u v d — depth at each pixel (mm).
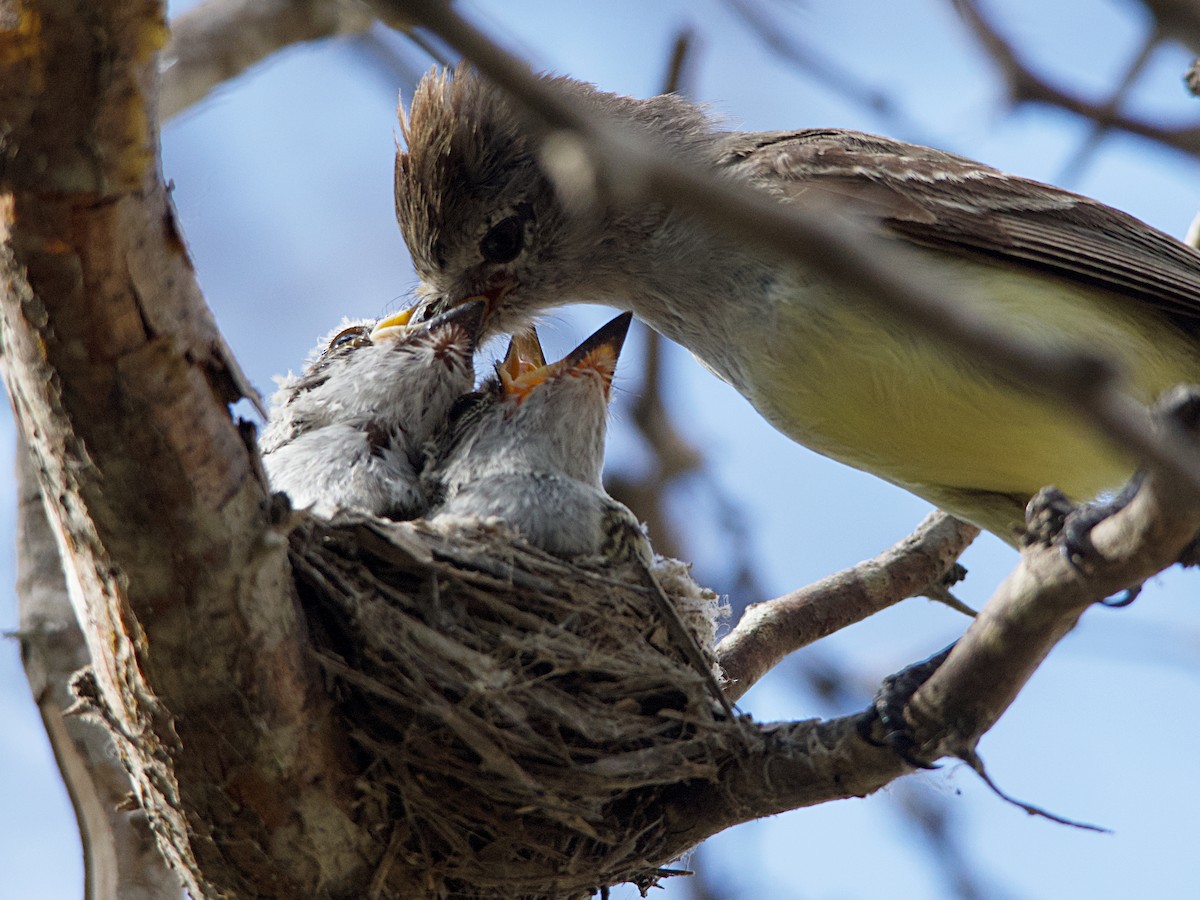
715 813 7742
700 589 9211
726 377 10445
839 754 7434
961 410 9195
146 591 6387
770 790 7605
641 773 7527
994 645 6883
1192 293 9812
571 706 7648
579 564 8461
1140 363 9773
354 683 7094
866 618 10852
